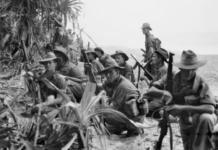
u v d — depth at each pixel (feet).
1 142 11.78
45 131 12.64
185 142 13.47
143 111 17.17
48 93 15.35
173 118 20.07
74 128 12.47
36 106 13.76
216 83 35.68
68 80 19.22
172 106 12.80
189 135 13.24
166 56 20.43
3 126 14.49
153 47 29.99
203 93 12.51
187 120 13.10
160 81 14.24
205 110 12.40
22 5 29.32
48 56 15.51
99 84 18.66
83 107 12.94
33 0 29.53
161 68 20.59
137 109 17.08
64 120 12.99
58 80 15.38
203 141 12.53
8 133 12.55
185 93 12.91
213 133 12.92
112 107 17.89
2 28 29.17
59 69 20.44
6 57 28.25
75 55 33.76
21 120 15.01
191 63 12.57
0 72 26.48
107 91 17.95
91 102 13.10
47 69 15.44
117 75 17.49
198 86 12.58
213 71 42.75
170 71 13.23
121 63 23.41
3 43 28.35
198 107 12.46
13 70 26.71
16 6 29.01
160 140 13.80
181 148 15.76
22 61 28.40
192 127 13.07
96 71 23.65
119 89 17.34
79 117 12.62
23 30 29.37
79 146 12.92
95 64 23.82
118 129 17.52
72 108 12.61
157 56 20.54
